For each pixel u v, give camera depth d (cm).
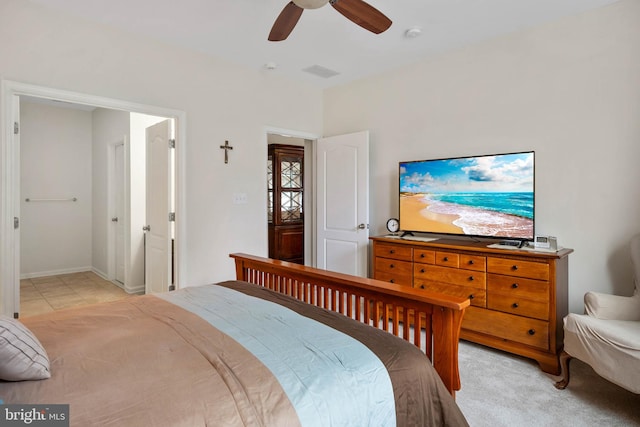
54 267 553
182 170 332
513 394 216
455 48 336
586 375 240
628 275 255
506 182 289
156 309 170
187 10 265
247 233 382
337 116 446
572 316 215
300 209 621
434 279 306
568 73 277
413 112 372
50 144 545
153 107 312
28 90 251
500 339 268
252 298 188
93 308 173
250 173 385
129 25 288
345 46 330
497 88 314
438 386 129
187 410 92
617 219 259
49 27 260
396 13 270
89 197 582
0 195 243
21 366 100
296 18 214
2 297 246
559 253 247
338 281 186
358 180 402
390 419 115
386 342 136
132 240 450
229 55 350
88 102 278
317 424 99
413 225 350
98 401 94
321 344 130
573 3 259
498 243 297
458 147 339
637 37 249
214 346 127
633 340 183
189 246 339
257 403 98
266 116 399
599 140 265
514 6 262
